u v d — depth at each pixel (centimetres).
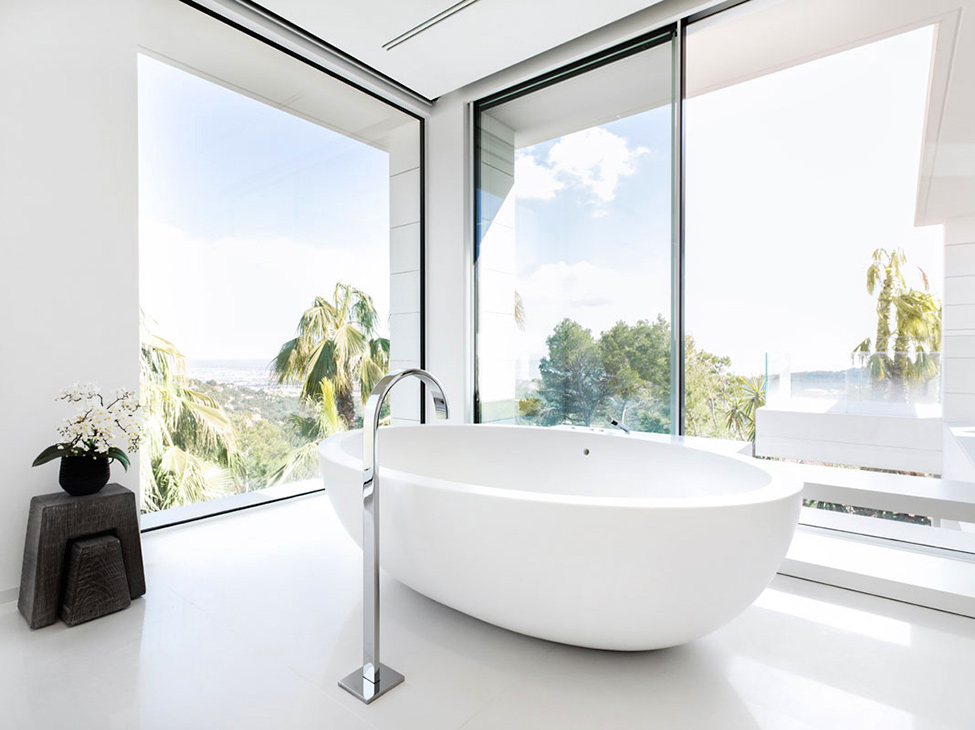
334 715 129
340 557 232
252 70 295
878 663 153
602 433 243
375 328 362
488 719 128
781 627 173
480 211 362
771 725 126
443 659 154
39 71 201
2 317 192
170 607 186
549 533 136
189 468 275
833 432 270
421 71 318
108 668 148
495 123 353
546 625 149
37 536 174
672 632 141
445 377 376
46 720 126
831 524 240
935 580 192
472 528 147
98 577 178
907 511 217
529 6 254
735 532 129
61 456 186
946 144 236
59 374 206
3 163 192
